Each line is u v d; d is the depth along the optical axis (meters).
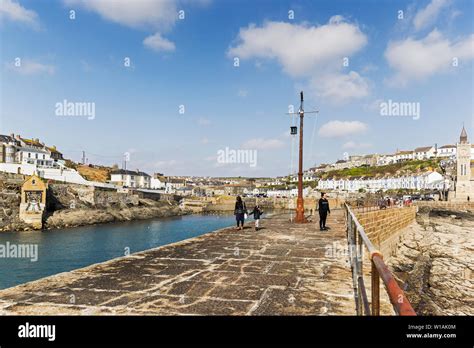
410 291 15.61
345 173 160.25
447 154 145.25
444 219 48.59
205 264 7.30
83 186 55.97
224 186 153.50
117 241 35.50
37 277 21.02
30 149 76.56
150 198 82.06
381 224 21.42
